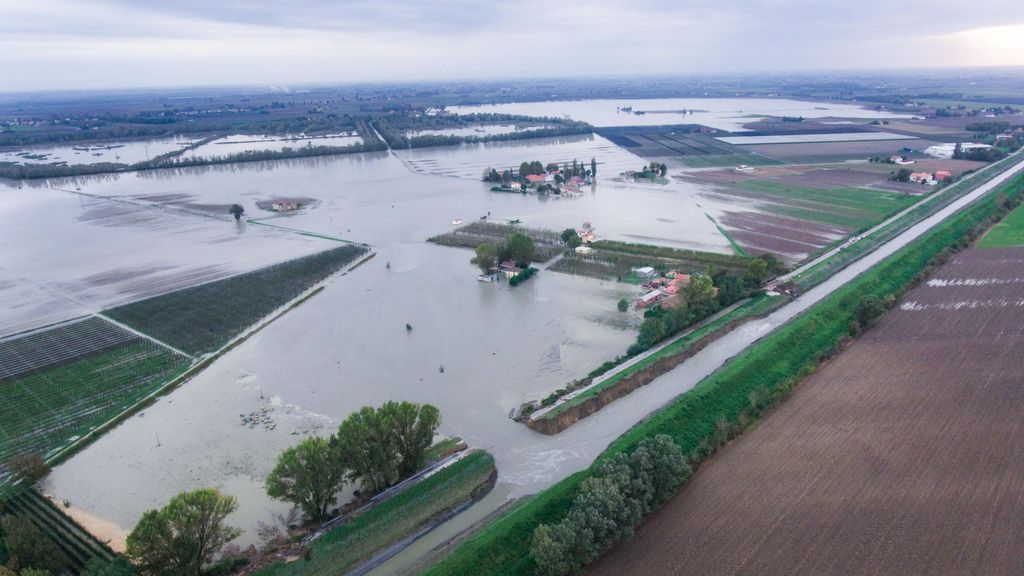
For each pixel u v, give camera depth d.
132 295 132.50
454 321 117.25
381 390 93.50
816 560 58.34
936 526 61.78
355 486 73.19
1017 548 58.50
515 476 74.44
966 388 87.25
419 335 111.75
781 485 69.19
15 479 74.88
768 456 74.62
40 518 69.12
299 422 85.69
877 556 58.50
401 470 72.56
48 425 86.56
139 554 55.25
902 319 111.88
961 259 143.12
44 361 104.25
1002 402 83.25
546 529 58.31
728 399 86.19
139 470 76.50
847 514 64.00
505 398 90.50
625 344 106.00
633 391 92.81
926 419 80.38
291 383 96.12
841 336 104.31
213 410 89.19
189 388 95.38
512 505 68.88
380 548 63.41
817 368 96.12
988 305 115.50
